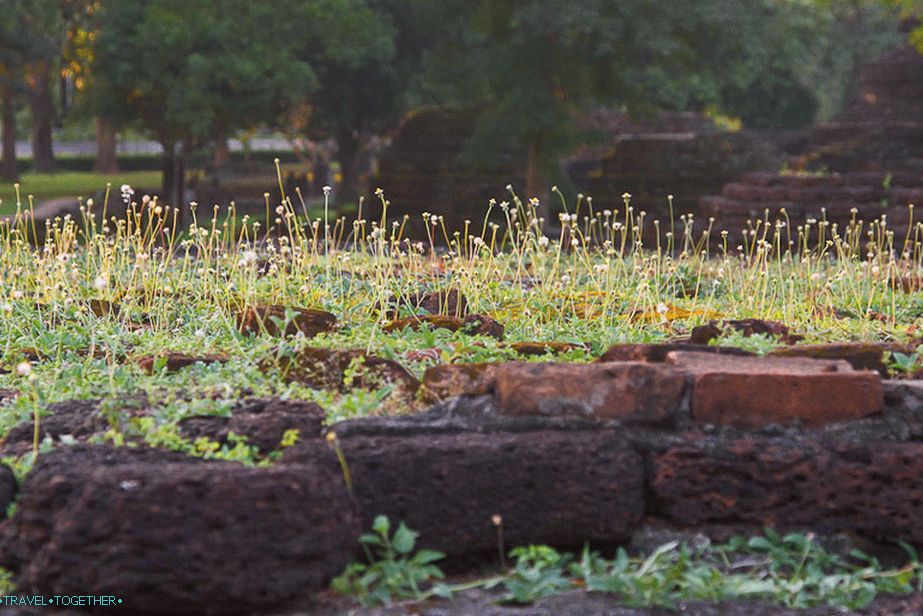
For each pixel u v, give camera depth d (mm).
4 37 55219
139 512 4707
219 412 6055
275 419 5898
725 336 8305
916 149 39844
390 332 8656
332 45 46062
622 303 10344
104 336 8375
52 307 9266
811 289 11406
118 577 4668
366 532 5371
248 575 4742
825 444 5742
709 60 41375
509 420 5793
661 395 5820
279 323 7500
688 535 5664
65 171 82000
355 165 54719
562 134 41000
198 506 4738
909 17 41938
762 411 5824
